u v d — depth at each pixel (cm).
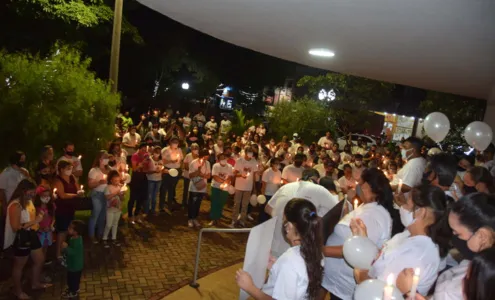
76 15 1548
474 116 2127
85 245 725
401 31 365
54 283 582
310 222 267
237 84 3697
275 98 3612
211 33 502
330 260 387
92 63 2258
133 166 862
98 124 883
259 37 477
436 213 278
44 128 764
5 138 770
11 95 757
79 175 756
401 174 503
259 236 310
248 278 274
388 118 3167
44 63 846
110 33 1964
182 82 3294
